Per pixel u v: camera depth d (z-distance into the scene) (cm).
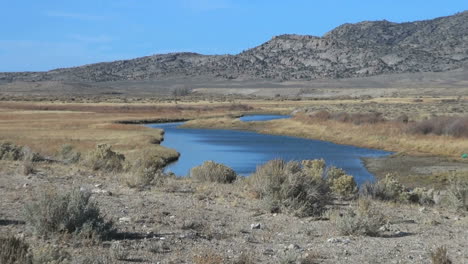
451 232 1194
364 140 5984
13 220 1042
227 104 16700
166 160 4266
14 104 14238
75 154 2733
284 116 11519
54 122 7531
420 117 7438
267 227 1148
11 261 648
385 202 1777
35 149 3994
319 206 1380
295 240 1027
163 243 920
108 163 2355
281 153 4978
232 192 1677
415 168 3962
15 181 1653
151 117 10275
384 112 9050
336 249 949
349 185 1873
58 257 700
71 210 936
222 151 5156
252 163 4209
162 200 1440
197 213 1267
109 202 1334
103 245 880
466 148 4897
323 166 2448
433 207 1736
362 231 1099
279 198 1356
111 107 13462
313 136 6881
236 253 883
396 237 1107
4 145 2695
